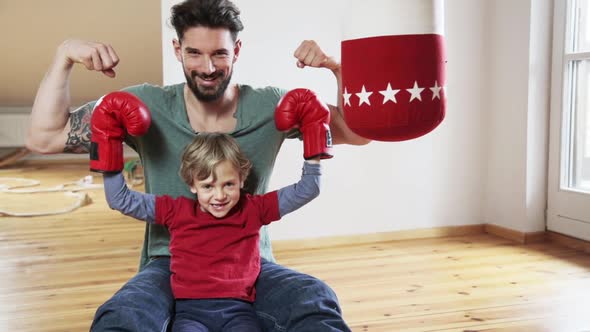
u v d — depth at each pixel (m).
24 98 6.43
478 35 3.18
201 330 1.28
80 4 5.17
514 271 2.56
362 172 3.07
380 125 1.02
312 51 1.42
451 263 2.70
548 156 3.05
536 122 3.02
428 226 3.21
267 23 2.84
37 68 5.95
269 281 1.37
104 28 5.48
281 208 1.41
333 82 2.96
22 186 4.97
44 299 2.27
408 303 2.18
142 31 5.55
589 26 2.82
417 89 1.00
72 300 2.25
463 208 3.26
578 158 2.93
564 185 2.98
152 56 5.89
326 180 3.02
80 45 1.37
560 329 1.93
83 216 3.82
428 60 1.00
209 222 1.38
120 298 1.23
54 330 1.97
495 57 3.18
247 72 2.84
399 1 0.98
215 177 1.34
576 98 2.92
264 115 1.50
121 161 1.35
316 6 2.89
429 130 1.05
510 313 2.07
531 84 2.99
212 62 1.34
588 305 2.14
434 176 3.19
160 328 1.23
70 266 2.70
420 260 2.75
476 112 3.22
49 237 3.27
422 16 0.99
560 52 2.95
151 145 1.48
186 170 1.37
